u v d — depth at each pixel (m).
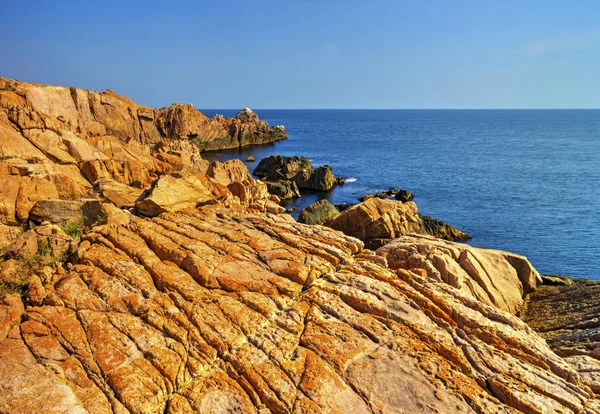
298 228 18.86
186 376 11.26
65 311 13.05
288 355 12.00
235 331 12.66
